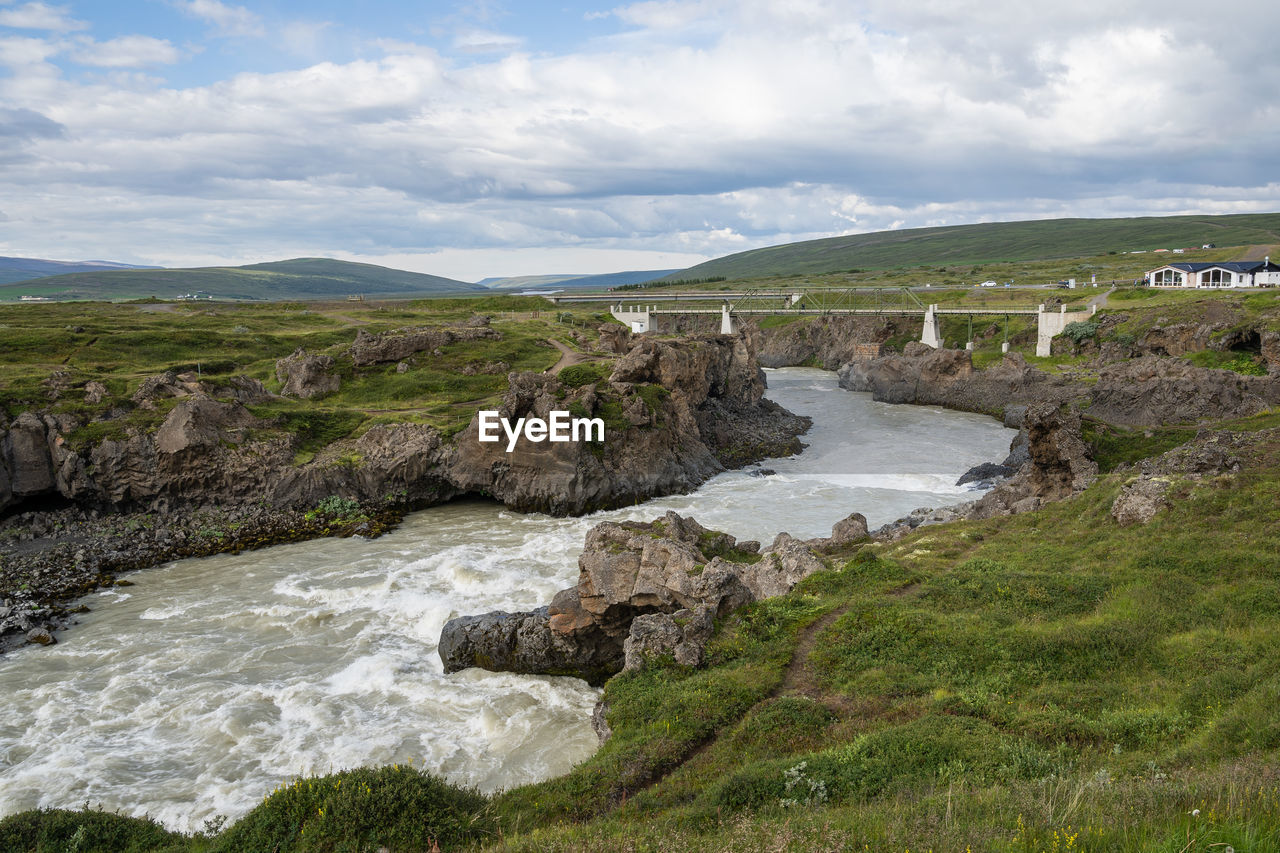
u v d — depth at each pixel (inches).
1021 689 923.4
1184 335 4798.2
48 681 1501.0
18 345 4183.1
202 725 1314.0
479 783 1123.9
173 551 2384.4
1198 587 1136.8
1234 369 4335.6
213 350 4699.8
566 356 4643.2
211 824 890.1
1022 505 2053.4
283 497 2834.6
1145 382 3951.8
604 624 1422.2
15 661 1595.7
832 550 1866.4
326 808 759.7
